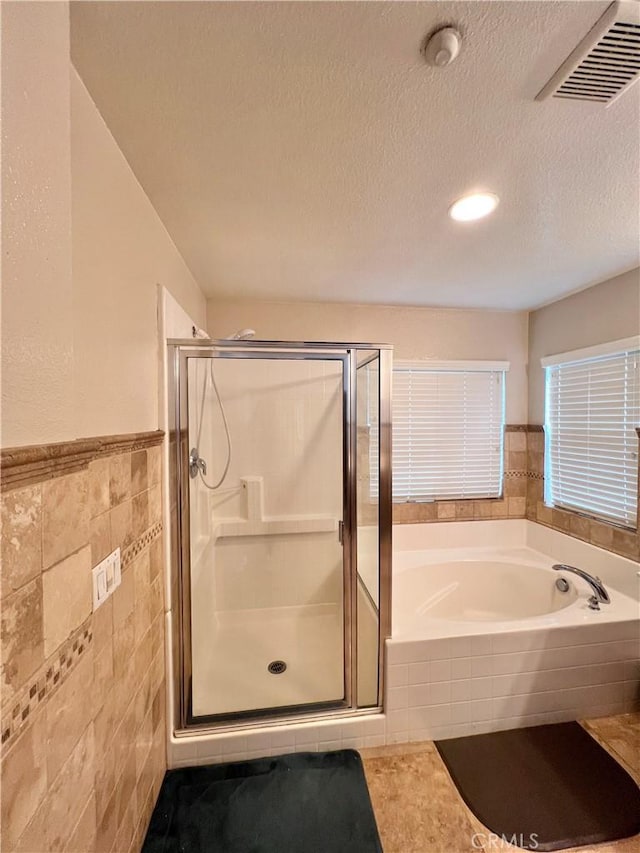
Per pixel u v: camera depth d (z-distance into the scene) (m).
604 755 1.59
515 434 2.96
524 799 1.40
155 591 1.40
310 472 2.59
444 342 2.88
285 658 2.17
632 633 1.80
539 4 0.73
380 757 1.59
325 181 1.30
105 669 0.97
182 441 1.69
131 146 1.11
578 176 1.28
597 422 2.36
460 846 1.25
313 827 1.30
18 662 0.57
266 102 0.96
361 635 1.82
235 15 0.74
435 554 2.78
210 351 1.69
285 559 2.60
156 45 0.80
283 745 1.59
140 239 1.31
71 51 0.81
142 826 1.24
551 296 2.57
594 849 1.25
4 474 0.54
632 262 2.01
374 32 0.78
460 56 0.83
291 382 2.55
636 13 0.74
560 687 1.76
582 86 0.90
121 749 1.08
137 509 1.22
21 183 0.58
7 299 0.55
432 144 1.12
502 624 1.77
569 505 2.59
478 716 1.70
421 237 1.71
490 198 1.41
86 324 0.92
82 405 0.90
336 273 2.14
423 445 2.90
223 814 1.33
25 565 0.59
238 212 1.49
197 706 1.75
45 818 0.64
